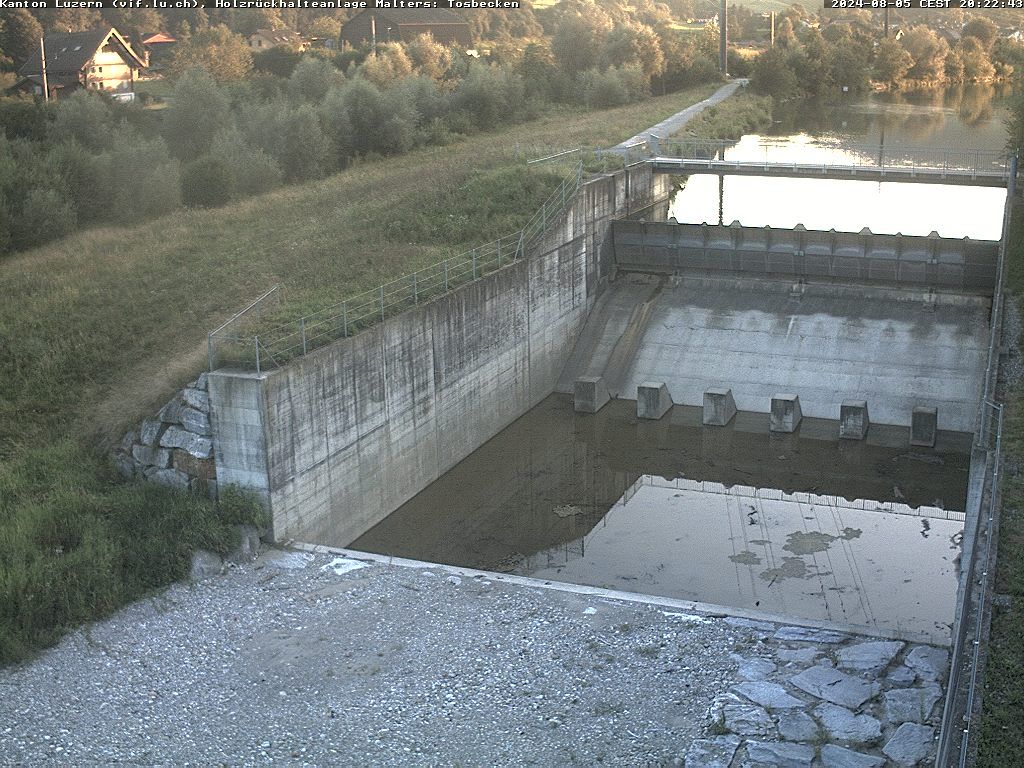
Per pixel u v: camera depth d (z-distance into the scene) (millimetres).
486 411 46312
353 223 51969
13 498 32781
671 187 74125
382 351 38219
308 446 34875
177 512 32469
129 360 38500
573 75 114688
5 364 38219
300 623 29203
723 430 47875
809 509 40688
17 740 23797
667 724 24328
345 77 96625
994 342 36156
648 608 29656
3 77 100312
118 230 52688
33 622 27844
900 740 23297
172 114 71625
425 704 25422
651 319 54562
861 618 32812
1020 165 57344
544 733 24141
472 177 57375
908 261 50906
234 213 55094
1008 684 21188
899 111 113062
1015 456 29500
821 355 50656
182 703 25547
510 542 38500
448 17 147625
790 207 72250
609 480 43625
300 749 23766
